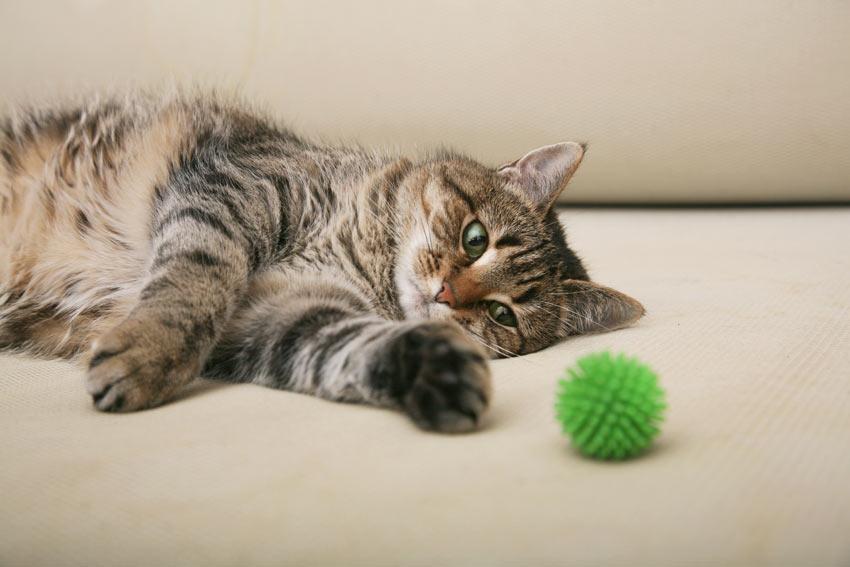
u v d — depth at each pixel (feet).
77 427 1.40
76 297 1.99
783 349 1.71
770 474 1.22
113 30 3.43
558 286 2.07
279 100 3.49
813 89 3.46
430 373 1.34
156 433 1.36
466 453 1.28
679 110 3.49
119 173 2.05
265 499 1.18
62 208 2.05
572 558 1.07
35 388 1.62
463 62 3.42
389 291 1.99
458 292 1.92
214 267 1.69
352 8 3.42
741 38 3.39
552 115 3.48
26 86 3.39
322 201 1.98
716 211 3.91
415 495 1.18
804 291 2.17
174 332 1.53
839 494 1.17
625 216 3.75
